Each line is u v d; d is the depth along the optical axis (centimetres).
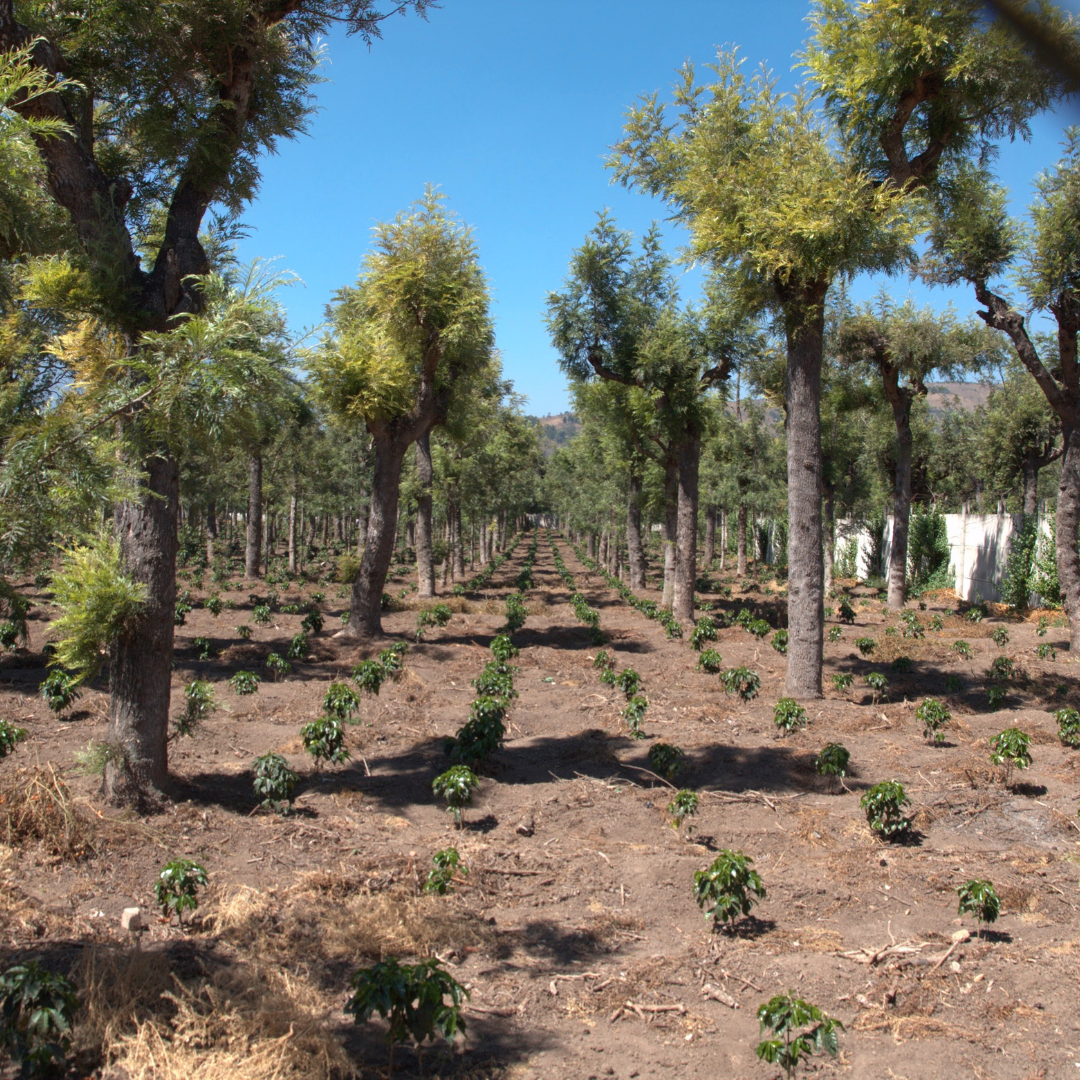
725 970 444
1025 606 2227
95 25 617
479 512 3662
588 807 723
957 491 3919
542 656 1522
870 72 985
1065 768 811
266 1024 371
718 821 688
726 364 1881
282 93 754
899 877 567
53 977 336
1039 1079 345
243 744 891
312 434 2988
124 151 727
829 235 962
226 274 680
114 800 630
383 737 950
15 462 348
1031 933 483
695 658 1511
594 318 1883
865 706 1106
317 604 2255
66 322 595
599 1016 403
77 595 593
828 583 2644
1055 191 1384
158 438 455
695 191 1125
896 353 2048
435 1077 348
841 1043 374
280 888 525
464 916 503
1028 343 1484
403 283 1504
